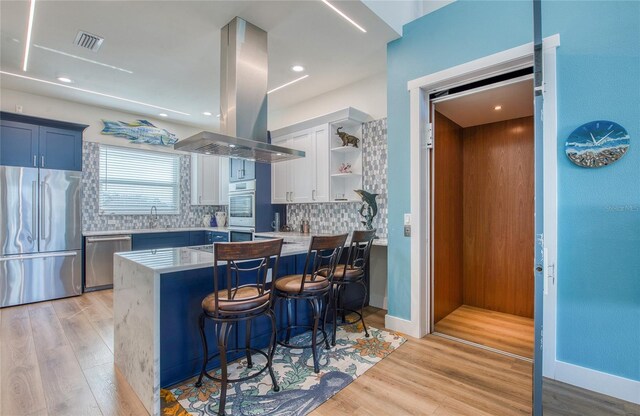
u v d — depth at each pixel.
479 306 3.62
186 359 2.08
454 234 3.51
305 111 4.59
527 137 3.30
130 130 5.21
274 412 1.75
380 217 3.68
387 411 1.76
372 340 2.70
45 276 3.89
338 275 2.63
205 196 5.84
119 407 1.79
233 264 1.91
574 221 2.02
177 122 5.74
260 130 2.77
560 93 2.07
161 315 1.97
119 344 2.21
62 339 2.70
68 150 4.14
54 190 4.00
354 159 3.91
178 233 5.31
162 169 5.67
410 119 2.82
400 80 2.90
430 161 2.95
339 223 4.14
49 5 2.41
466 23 2.51
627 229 1.87
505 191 3.44
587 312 1.98
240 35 2.63
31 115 3.95
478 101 2.89
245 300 1.82
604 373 1.92
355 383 2.04
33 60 3.32
